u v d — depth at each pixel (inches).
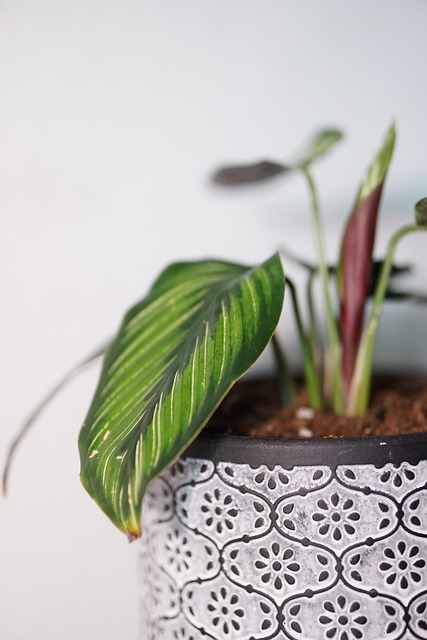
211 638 12.5
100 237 19.2
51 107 18.8
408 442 11.8
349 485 11.8
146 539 13.4
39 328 19.3
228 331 11.6
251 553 12.1
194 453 12.4
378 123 18.8
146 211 19.1
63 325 19.3
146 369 12.2
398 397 15.2
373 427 13.6
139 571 14.1
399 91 18.7
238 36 18.8
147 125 18.9
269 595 12.1
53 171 18.9
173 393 11.3
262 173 16.2
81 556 19.5
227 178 16.7
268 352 18.9
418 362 19.1
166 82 18.8
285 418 14.5
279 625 12.1
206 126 19.0
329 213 19.1
